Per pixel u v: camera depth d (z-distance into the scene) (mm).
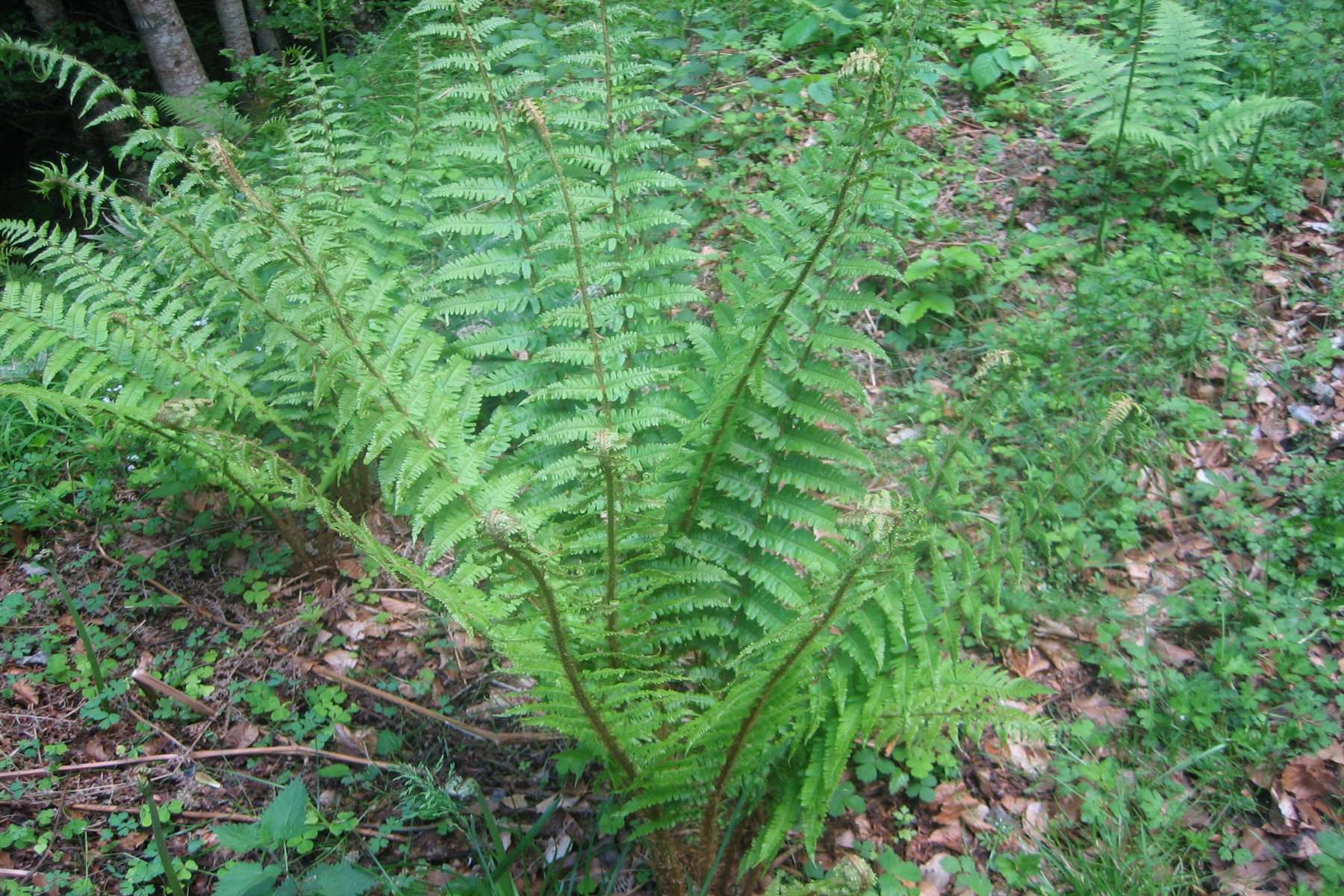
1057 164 4855
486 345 2514
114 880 2553
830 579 1903
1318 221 4504
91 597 3178
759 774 2391
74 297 3703
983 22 5590
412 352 2428
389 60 4461
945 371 4016
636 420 2346
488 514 1604
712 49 5066
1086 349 3961
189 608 3186
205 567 3305
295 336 2459
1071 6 5773
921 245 4418
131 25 6500
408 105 3912
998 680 2400
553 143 2746
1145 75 4750
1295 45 5074
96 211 2744
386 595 3250
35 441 3545
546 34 4602
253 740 2869
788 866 2648
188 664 3025
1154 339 4004
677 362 2510
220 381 2732
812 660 2338
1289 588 3273
